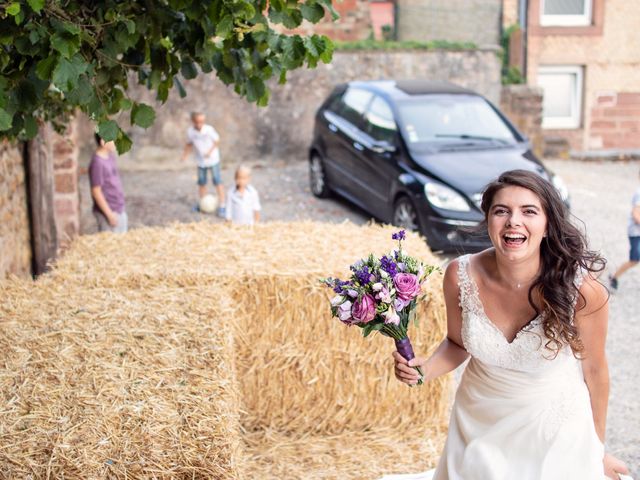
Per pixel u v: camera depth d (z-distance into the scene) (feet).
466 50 49.19
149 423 11.04
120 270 17.52
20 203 25.09
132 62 14.06
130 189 43.11
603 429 11.40
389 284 10.51
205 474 10.23
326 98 43.80
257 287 16.74
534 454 10.92
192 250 19.03
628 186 44.93
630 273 29.96
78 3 12.35
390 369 17.03
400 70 48.98
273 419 17.19
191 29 12.93
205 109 47.44
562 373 10.91
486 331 10.85
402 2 54.70
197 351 13.48
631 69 53.98
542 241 10.50
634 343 23.63
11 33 10.95
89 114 11.92
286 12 12.29
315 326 16.84
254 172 47.47
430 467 15.97
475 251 30.45
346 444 16.76
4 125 10.71
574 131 54.60
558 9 53.42
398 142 33.42
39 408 11.39
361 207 36.11
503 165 32.19
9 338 13.85
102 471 10.02
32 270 26.37
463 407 11.53
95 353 13.29
